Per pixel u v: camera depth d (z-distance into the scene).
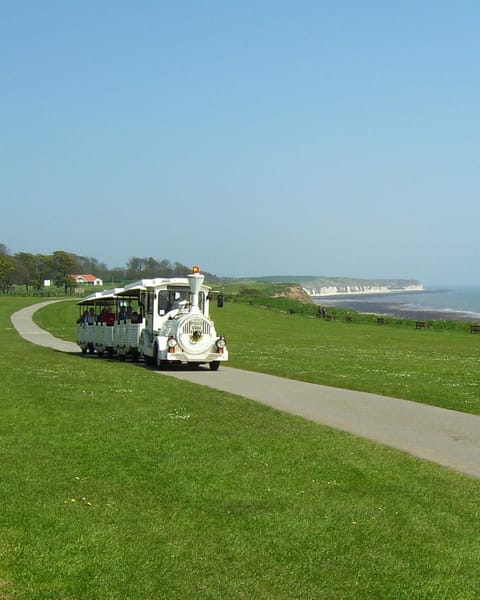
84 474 10.53
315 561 7.59
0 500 9.12
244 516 8.88
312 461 11.59
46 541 7.79
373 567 7.46
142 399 17.31
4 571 7.02
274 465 11.30
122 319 32.47
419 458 12.30
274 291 170.12
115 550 7.64
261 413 16.20
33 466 10.84
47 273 173.75
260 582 7.05
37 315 80.00
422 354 39.16
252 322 73.81
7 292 163.62
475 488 10.38
